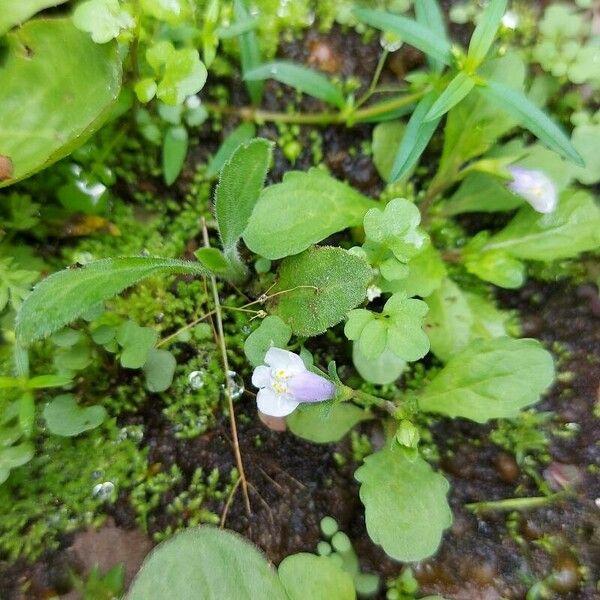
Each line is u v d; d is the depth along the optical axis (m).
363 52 0.07
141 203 0.07
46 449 0.06
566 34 0.07
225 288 0.07
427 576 0.06
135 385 0.07
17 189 0.07
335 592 0.06
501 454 0.07
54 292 0.05
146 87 0.06
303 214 0.06
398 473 0.06
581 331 0.07
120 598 0.06
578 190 0.07
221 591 0.05
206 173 0.07
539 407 0.07
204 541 0.06
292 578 0.06
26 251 0.07
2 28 0.06
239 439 0.07
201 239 0.07
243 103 0.07
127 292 0.07
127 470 0.06
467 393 0.06
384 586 0.06
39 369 0.06
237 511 0.06
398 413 0.06
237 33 0.07
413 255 0.06
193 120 0.07
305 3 0.07
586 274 0.07
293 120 0.07
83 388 0.07
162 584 0.05
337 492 0.07
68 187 0.07
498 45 0.07
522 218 0.07
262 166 0.05
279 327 0.06
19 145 0.06
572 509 0.07
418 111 0.06
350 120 0.07
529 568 0.06
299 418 0.07
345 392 0.06
